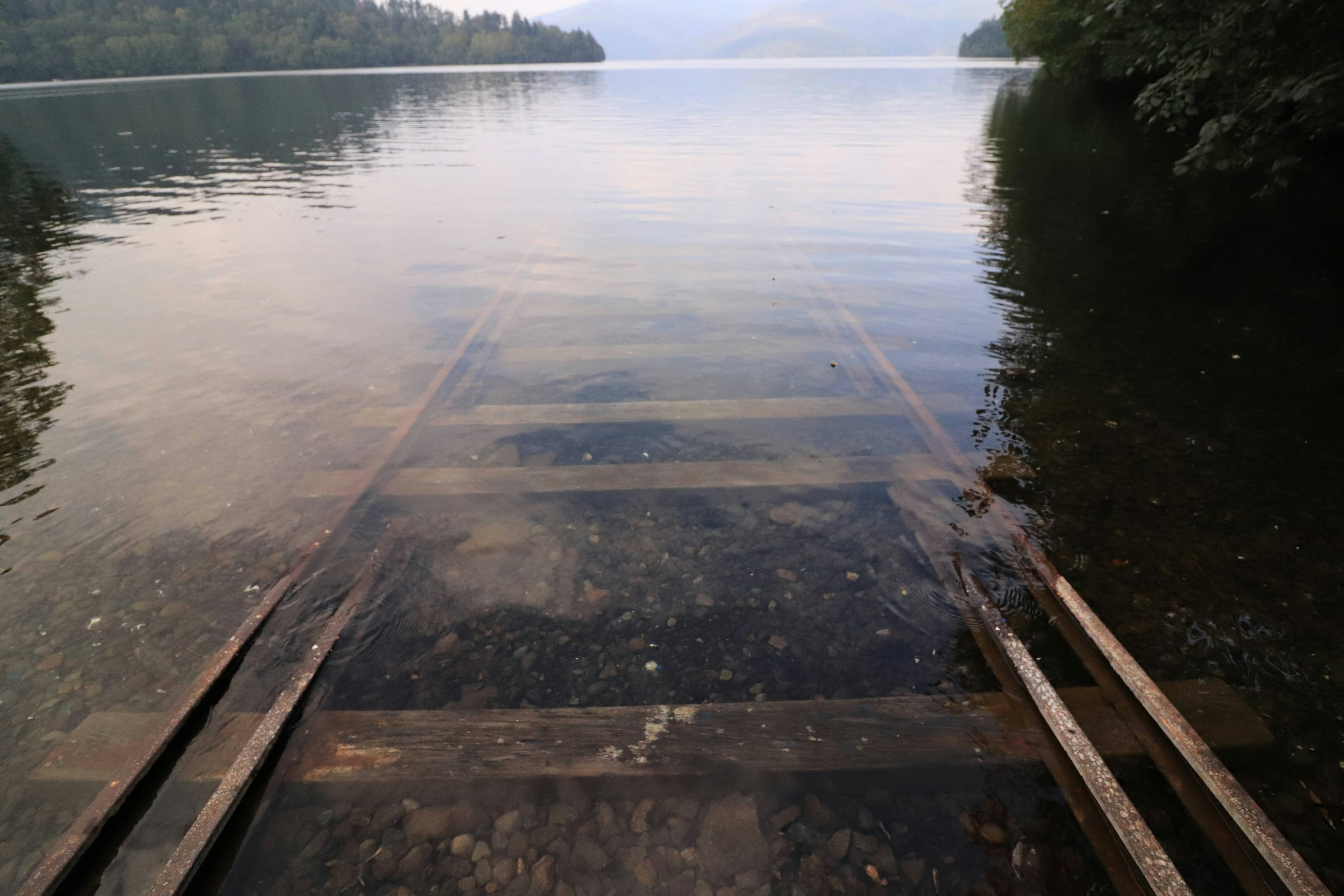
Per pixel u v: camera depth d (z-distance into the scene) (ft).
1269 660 11.00
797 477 15.94
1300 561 12.97
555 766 9.48
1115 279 29.48
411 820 8.89
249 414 18.61
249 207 46.78
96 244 37.14
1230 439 17.03
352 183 56.24
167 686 10.59
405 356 22.49
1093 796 8.88
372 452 16.80
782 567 13.29
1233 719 9.98
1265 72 29.19
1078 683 10.72
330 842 8.63
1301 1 25.73
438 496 15.29
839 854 8.52
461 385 20.45
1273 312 25.16
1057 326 24.53
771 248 35.65
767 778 9.38
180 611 12.03
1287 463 16.02
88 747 9.61
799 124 98.02
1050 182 49.98
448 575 13.01
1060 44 93.91
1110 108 91.40
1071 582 12.63
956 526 14.14
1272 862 8.07
